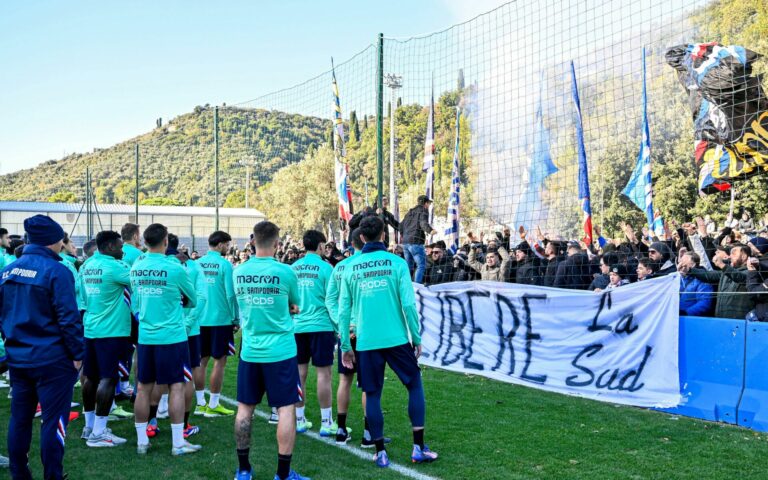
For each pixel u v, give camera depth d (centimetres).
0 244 838
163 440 538
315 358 557
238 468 442
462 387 733
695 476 422
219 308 624
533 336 746
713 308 625
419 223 1034
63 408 404
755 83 798
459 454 480
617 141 2059
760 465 442
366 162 3444
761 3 1920
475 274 1014
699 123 855
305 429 565
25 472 406
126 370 549
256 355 419
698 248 785
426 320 912
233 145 7875
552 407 629
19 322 396
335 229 3944
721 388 570
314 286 559
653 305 626
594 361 677
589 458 464
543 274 911
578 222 1652
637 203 1245
